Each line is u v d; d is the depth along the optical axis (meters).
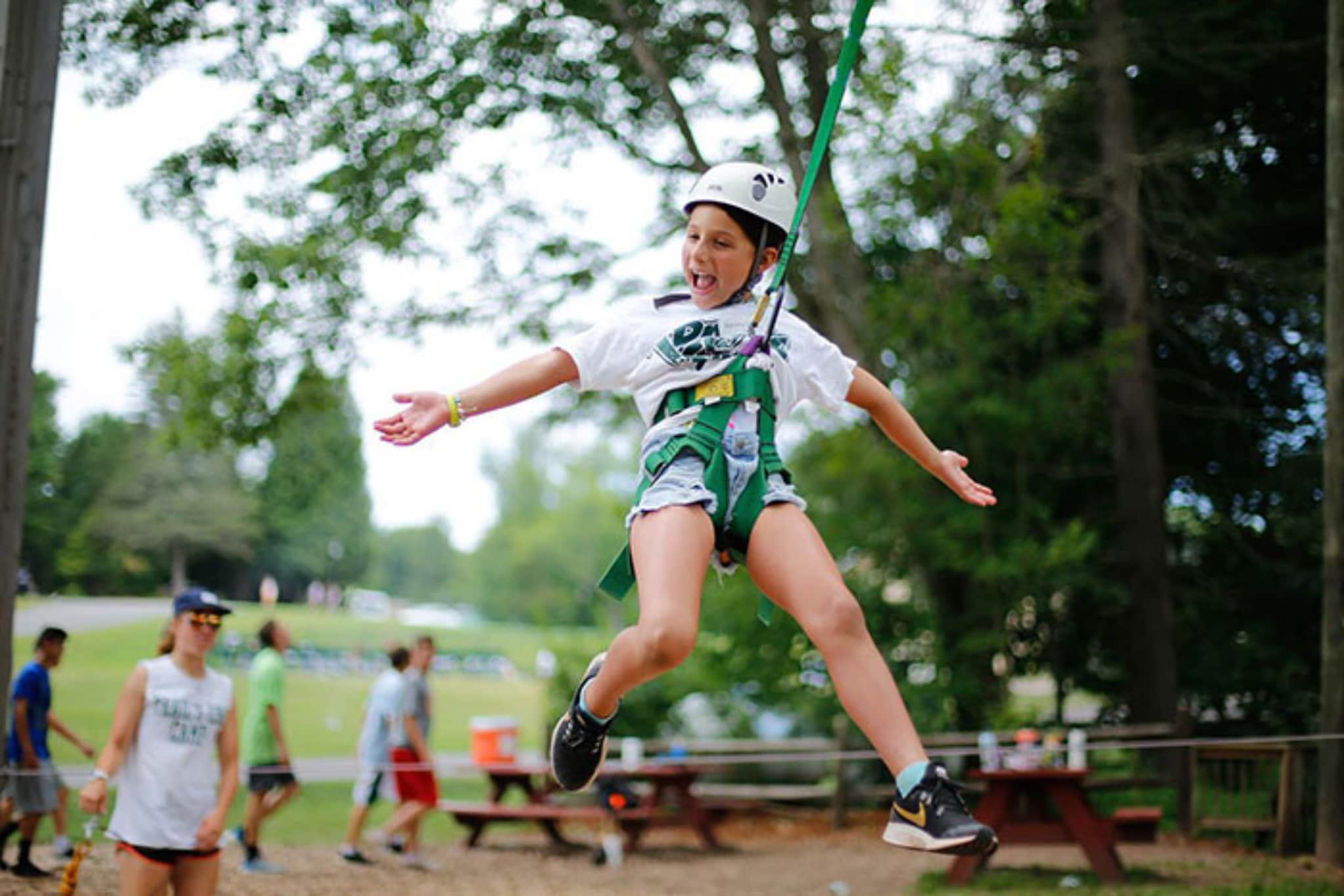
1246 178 35.66
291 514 144.00
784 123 31.27
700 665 33.88
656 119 32.81
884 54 31.31
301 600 162.75
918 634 32.66
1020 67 33.69
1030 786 21.33
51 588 120.44
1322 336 33.25
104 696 56.97
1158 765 31.33
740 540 6.29
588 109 31.00
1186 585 36.56
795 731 34.03
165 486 129.75
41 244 16.95
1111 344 32.34
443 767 26.75
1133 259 33.78
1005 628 32.50
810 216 32.06
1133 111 35.50
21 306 16.69
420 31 29.02
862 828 30.67
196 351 32.22
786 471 6.45
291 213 30.05
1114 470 34.44
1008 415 30.75
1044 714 37.88
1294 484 34.31
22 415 16.72
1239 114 35.38
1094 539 30.20
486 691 76.56
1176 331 36.56
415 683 23.48
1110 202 33.78
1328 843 22.70
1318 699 33.34
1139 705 33.22
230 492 134.88
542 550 163.62
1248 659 34.38
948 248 32.41
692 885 21.98
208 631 12.02
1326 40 32.16
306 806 32.53
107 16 26.58
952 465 7.17
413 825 23.05
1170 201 34.81
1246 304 35.16
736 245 6.38
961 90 33.53
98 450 128.00
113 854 21.02
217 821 11.95
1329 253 22.91
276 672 21.84
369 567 188.38
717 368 6.38
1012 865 23.81
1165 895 19.36
